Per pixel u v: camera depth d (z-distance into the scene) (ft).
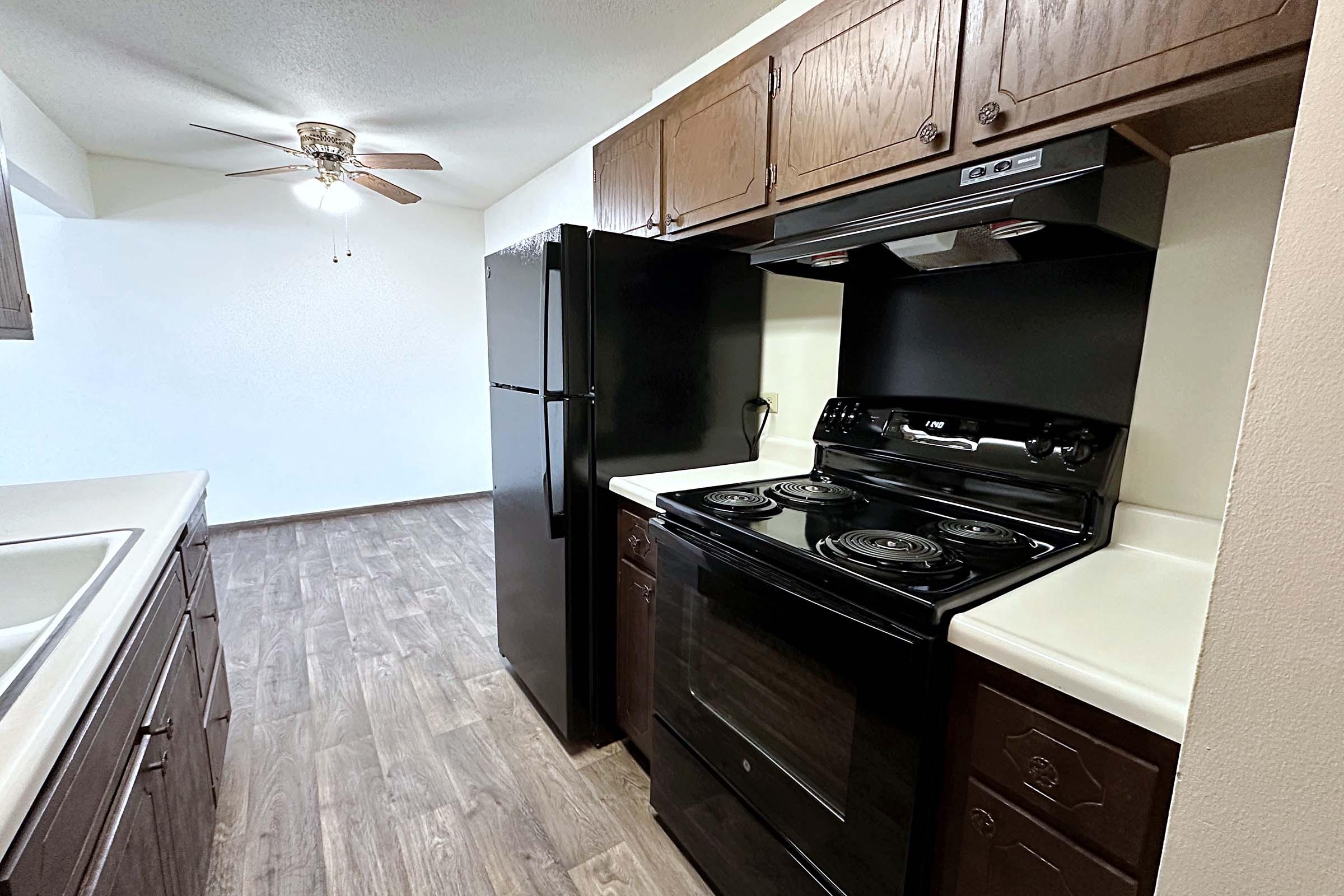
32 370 11.57
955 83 3.68
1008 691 2.75
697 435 6.75
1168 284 3.80
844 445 5.62
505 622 7.95
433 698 7.45
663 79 8.35
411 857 5.08
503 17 6.73
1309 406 1.53
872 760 3.23
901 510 4.77
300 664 8.20
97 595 3.23
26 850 1.94
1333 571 1.52
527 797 5.81
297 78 8.29
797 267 5.21
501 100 9.00
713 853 4.65
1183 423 3.82
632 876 4.95
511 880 4.89
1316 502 1.53
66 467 12.07
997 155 3.57
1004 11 3.41
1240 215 3.49
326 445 14.84
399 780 5.99
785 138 4.93
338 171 10.65
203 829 4.43
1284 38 2.45
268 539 13.30
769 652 3.93
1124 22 2.95
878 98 4.15
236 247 13.15
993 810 2.85
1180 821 1.90
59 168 10.15
